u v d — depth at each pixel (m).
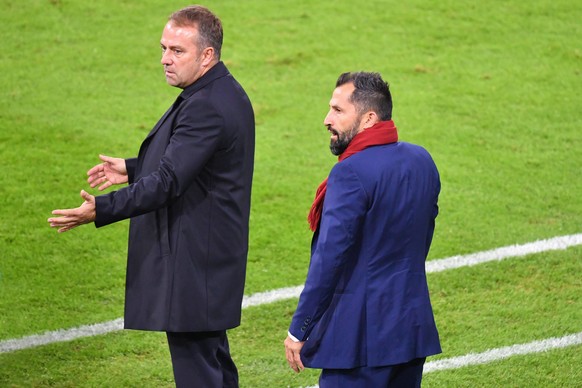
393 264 13.66
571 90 32.84
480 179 27.14
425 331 13.78
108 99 31.38
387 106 13.71
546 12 38.50
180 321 15.02
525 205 25.73
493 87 32.97
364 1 39.06
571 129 30.27
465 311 20.61
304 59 34.47
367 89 13.56
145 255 15.18
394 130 13.80
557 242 23.72
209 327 15.16
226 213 15.13
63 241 23.44
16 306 20.56
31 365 18.33
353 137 13.70
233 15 37.50
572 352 18.91
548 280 21.94
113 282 21.77
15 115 29.94
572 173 27.58
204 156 14.57
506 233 24.19
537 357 18.72
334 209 13.29
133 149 28.33
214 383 15.55
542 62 34.78
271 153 28.42
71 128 29.36
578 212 25.34
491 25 37.38
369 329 13.50
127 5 38.12
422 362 14.23
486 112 31.27
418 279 13.84
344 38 36.06
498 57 35.09
